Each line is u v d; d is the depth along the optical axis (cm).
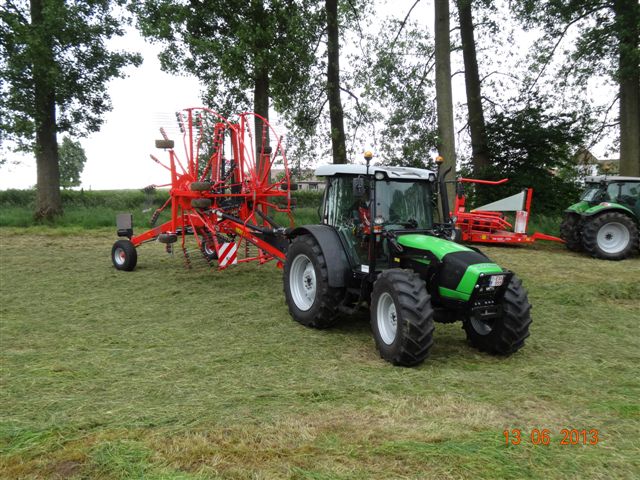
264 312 675
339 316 614
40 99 1638
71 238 1442
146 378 442
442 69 1370
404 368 478
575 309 722
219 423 357
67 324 605
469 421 370
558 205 1794
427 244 512
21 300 721
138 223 1681
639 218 1173
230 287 820
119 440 329
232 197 880
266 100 1512
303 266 635
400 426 360
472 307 487
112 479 290
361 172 558
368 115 1742
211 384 430
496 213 1361
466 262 484
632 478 303
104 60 1680
